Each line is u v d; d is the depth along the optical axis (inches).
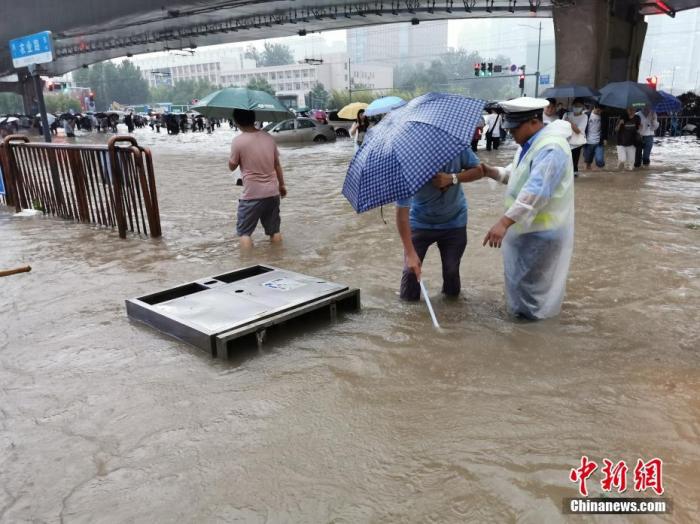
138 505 96.1
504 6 1178.0
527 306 167.6
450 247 183.9
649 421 114.6
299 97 5032.0
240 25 1498.5
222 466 105.7
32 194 373.4
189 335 157.9
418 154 141.1
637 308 178.1
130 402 130.4
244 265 241.9
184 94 5733.3
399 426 116.5
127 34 1683.1
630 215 322.0
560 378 133.8
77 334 171.2
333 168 616.1
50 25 1488.7
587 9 932.6
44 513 95.2
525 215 147.6
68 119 1551.4
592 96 666.2
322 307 171.8
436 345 153.9
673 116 1005.2
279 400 128.7
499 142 796.6
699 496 92.9
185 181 535.2
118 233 307.4
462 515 90.8
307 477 101.5
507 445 108.3
